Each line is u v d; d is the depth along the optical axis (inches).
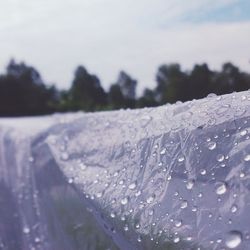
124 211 68.5
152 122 89.2
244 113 66.2
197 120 72.8
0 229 124.9
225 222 50.1
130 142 89.1
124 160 84.7
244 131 62.0
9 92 1172.5
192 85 291.4
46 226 111.8
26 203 135.3
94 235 79.7
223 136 63.8
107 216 73.2
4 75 1184.8
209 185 57.2
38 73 1174.3
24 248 108.1
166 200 61.4
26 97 1175.0
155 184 67.5
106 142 105.2
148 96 520.7
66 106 928.9
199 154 64.1
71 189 101.0
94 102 826.8
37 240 108.7
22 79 1181.1
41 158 161.2
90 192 86.1
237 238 46.9
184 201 58.3
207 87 245.0
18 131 257.3
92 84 846.5
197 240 50.9
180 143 70.5
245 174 54.2
